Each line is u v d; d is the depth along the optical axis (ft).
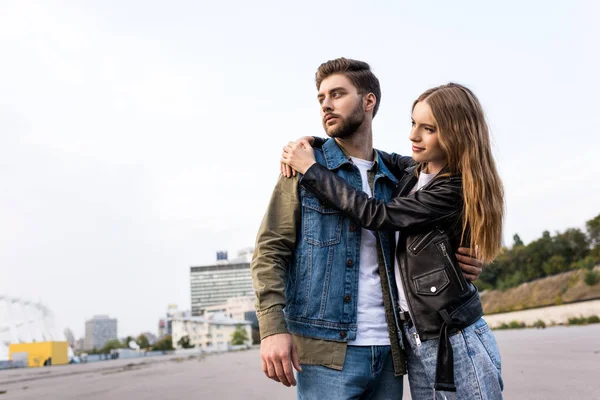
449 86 5.51
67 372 63.87
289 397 15.74
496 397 5.03
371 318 5.38
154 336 554.87
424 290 5.14
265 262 5.28
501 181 5.48
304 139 5.91
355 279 5.41
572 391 11.93
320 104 5.96
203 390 20.06
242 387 20.26
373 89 6.02
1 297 265.75
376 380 5.41
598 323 62.69
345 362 5.19
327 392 5.16
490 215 5.18
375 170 6.09
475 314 5.17
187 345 310.24
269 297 5.07
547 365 18.03
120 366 73.41
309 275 5.42
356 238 5.51
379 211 5.18
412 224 5.13
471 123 5.32
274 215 5.56
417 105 5.56
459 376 4.93
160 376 33.96
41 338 279.08
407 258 5.32
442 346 4.91
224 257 601.62
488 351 5.12
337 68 5.85
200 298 537.65
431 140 5.42
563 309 78.18
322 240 5.46
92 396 21.20
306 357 5.28
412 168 6.34
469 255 5.27
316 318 5.30
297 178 5.58
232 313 462.60
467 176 5.19
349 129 5.82
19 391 30.19
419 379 5.36
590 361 18.35
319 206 5.53
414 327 5.22
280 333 4.90
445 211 5.20
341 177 5.65
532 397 11.51
